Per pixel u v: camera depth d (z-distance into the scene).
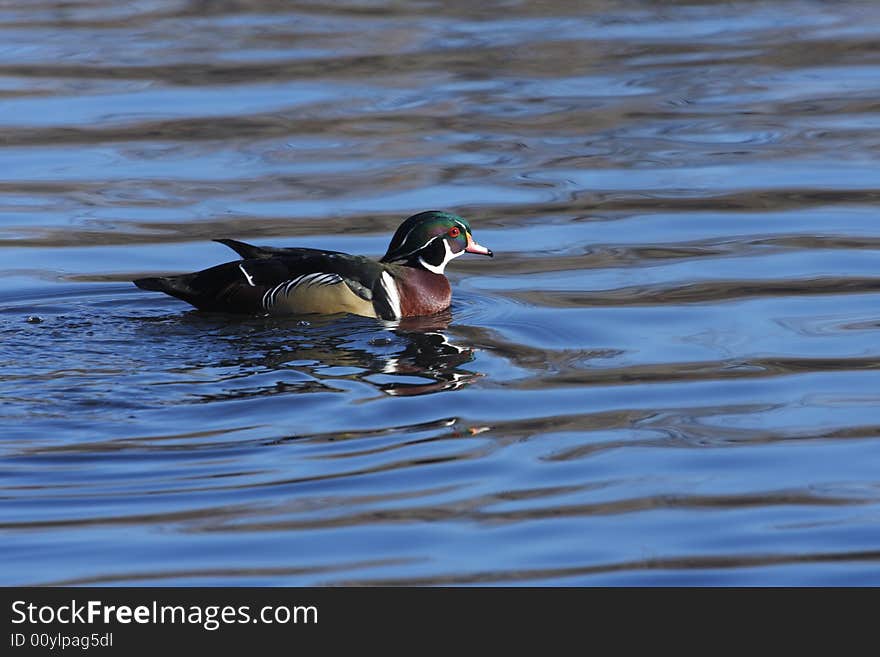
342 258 16.23
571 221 19.34
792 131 23.02
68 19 30.09
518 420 12.73
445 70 26.31
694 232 18.89
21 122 23.34
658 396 13.34
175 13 30.70
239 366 14.05
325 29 29.17
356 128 23.14
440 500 11.05
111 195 20.20
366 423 12.57
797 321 15.59
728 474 11.57
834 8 31.02
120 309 16.17
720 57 27.19
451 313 16.20
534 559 10.14
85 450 11.83
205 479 11.36
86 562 10.05
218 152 22.05
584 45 27.98
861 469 11.64
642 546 10.34
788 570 10.00
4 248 18.16
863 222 19.05
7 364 13.98
